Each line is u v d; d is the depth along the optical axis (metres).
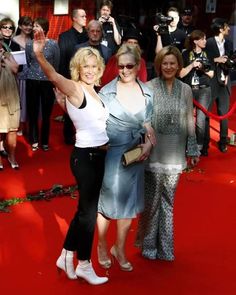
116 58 4.70
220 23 8.54
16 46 8.18
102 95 4.62
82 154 4.44
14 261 5.12
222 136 9.03
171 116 4.86
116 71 5.29
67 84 4.21
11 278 4.82
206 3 14.93
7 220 6.00
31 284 4.74
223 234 5.88
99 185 4.55
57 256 5.24
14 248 5.36
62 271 4.89
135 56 4.62
